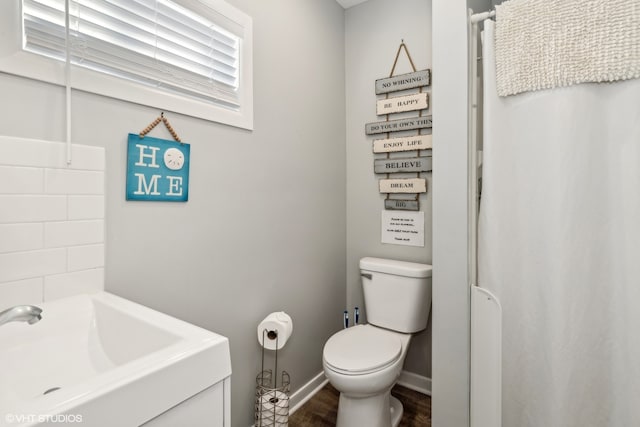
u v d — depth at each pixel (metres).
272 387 1.70
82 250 0.99
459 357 1.35
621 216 1.09
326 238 2.13
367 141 2.23
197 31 1.32
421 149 2.00
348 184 2.32
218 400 0.69
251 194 1.58
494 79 1.29
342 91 2.28
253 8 1.56
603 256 1.11
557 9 1.13
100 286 1.03
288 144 1.80
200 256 1.36
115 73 1.08
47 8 0.93
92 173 1.01
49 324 0.85
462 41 1.33
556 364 1.16
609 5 1.05
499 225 1.28
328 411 1.83
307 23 1.94
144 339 0.79
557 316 1.16
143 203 1.16
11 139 0.85
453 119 1.35
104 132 1.05
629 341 1.07
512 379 1.26
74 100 0.98
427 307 1.87
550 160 1.17
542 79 1.17
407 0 2.06
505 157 1.28
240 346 1.54
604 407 1.11
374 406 1.50
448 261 1.37
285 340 1.51
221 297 1.45
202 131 1.35
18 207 0.87
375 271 1.96
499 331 1.26
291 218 1.84
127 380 0.53
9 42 0.85
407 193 2.07
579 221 1.13
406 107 2.04
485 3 1.64
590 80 1.09
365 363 1.43
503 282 1.27
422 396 1.99
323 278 2.10
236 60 1.49
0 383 0.71
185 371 0.62
